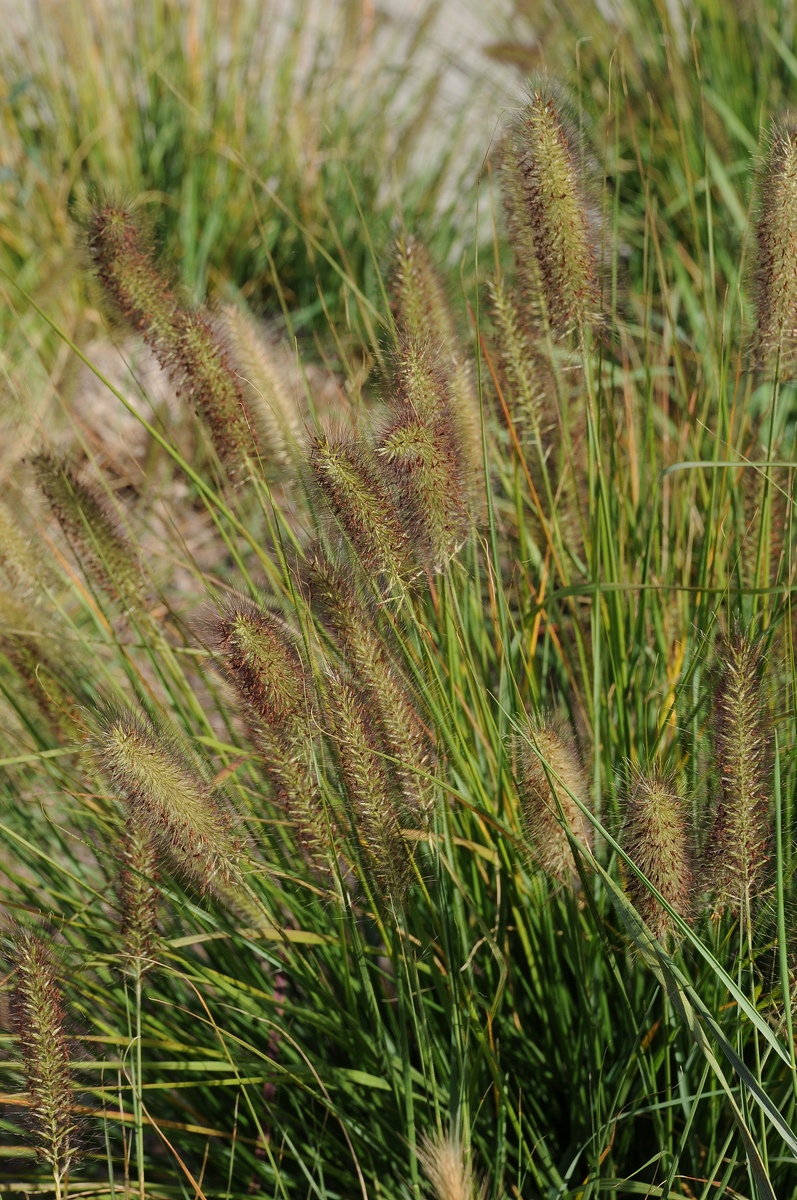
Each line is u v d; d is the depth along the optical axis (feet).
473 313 4.16
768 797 3.54
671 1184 3.65
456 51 7.72
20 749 4.20
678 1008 3.55
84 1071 3.81
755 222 3.76
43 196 6.74
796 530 3.98
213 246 6.66
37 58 7.16
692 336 5.24
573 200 3.74
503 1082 3.80
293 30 7.34
